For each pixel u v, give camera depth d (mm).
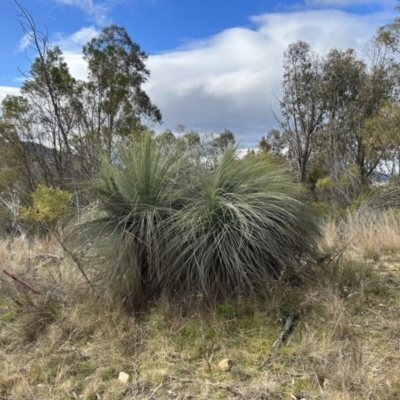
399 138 8617
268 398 1938
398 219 5594
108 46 11094
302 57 21297
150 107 17000
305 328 2527
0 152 10703
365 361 2123
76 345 2611
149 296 3025
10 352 2604
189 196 3168
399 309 2691
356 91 20281
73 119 9781
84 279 3398
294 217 2986
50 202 3750
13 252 5230
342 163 16891
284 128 22109
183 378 2168
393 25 11328
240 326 2609
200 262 2805
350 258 3721
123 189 3158
